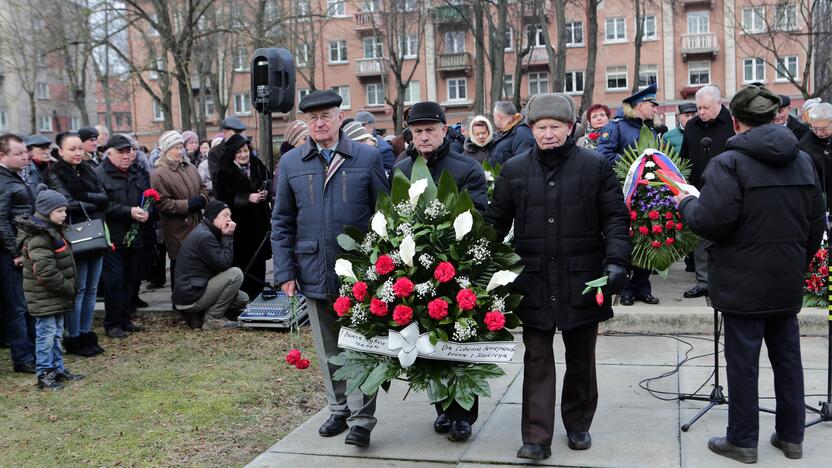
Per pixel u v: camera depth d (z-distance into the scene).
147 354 6.90
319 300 4.60
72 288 6.03
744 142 3.91
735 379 4.03
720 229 3.93
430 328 4.02
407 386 5.73
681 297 7.71
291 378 6.07
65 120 47.69
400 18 33.19
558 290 4.07
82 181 7.15
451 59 44.22
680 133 8.47
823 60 27.20
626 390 5.34
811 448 4.20
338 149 4.54
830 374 4.56
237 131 8.76
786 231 3.88
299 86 48.19
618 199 4.07
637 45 30.17
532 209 4.12
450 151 4.74
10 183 6.39
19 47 29.61
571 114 4.05
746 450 4.02
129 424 5.09
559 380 5.55
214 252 7.73
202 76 32.59
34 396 5.75
